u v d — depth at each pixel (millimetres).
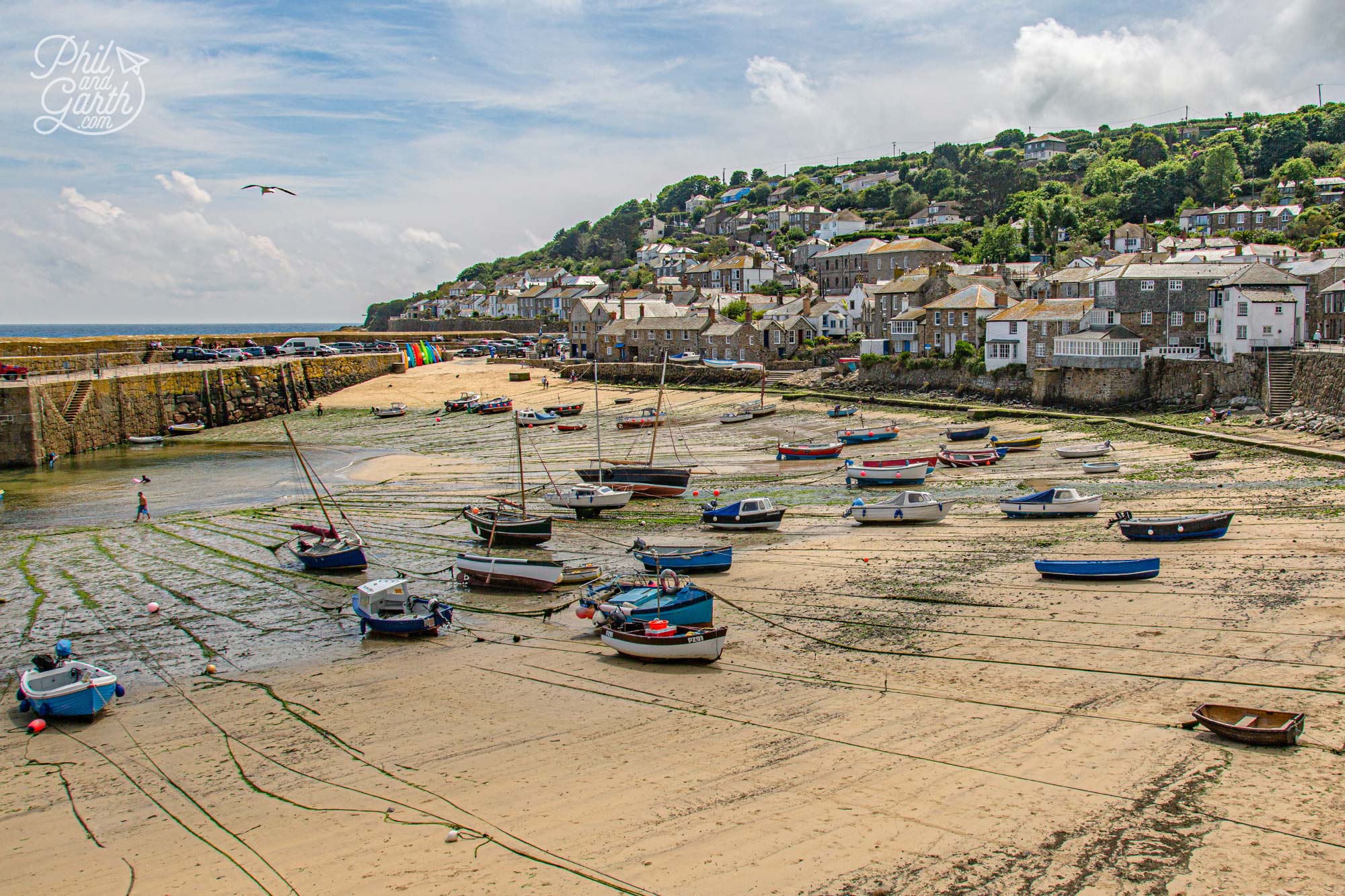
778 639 28250
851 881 15031
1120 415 67688
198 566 41594
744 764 19641
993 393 80625
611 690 24734
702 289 152500
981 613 29391
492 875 15875
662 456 67562
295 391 104750
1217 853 15266
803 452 63469
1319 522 36625
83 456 78562
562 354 137375
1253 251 100188
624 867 15844
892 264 145000
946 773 18656
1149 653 24750
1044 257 138000
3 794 20578
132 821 19031
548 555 40938
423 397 107625
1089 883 14680
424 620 30359
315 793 19688
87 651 30625
